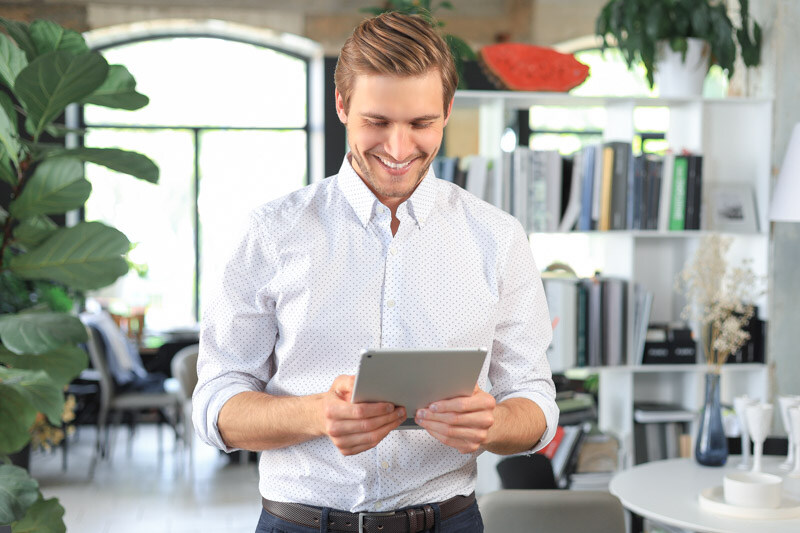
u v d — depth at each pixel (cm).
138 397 670
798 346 429
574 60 421
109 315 770
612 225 418
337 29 871
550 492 230
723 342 312
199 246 912
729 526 242
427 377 131
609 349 415
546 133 887
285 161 920
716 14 420
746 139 438
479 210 163
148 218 904
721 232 428
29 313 202
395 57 138
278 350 157
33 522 210
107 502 570
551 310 416
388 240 155
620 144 416
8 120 195
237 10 855
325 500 153
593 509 227
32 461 686
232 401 149
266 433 145
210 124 909
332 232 156
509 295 162
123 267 198
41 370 211
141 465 676
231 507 557
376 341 154
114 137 898
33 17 827
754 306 433
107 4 840
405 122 141
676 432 415
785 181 368
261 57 912
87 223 198
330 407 132
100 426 660
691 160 421
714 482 289
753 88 441
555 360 412
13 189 204
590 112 891
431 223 158
